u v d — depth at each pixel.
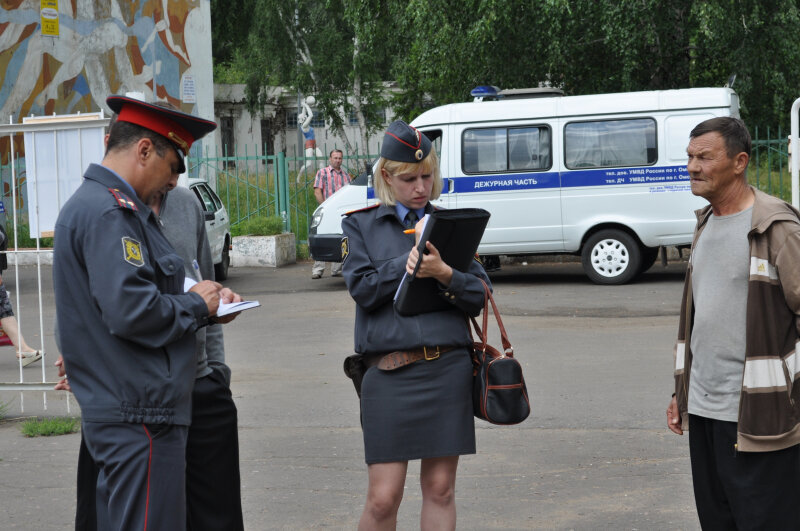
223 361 4.37
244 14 38.22
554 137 14.88
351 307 13.41
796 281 3.43
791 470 3.54
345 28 36.53
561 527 4.90
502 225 15.09
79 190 3.28
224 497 4.25
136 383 3.22
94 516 3.80
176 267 3.40
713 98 14.46
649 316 11.92
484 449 6.37
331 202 15.83
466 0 18.08
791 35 18.39
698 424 3.76
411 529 4.98
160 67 25.56
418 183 3.92
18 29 22.03
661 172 14.56
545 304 13.21
